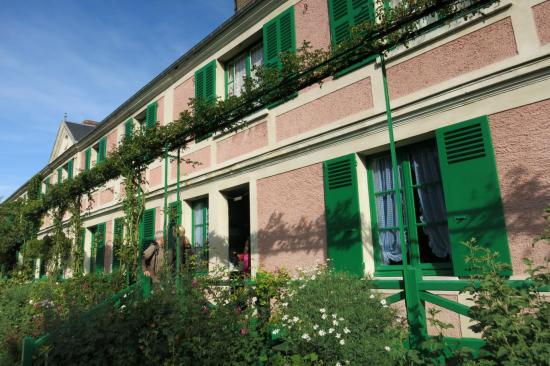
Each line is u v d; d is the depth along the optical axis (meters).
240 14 7.65
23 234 13.66
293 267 6.14
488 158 4.16
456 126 4.44
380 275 5.19
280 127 6.75
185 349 3.47
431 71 4.85
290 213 6.34
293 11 6.81
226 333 3.60
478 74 4.38
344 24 5.90
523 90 4.06
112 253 11.42
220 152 8.06
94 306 4.35
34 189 18.42
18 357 5.32
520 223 3.90
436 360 2.82
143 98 11.16
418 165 5.04
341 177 5.57
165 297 3.92
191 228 8.98
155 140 6.14
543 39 4.02
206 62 8.91
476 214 4.16
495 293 2.49
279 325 3.63
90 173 8.02
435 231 4.77
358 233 5.22
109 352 3.54
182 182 9.02
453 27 4.66
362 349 2.98
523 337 2.31
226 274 5.34
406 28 3.64
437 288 2.98
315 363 3.12
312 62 4.41
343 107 5.80
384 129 5.21
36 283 9.36
